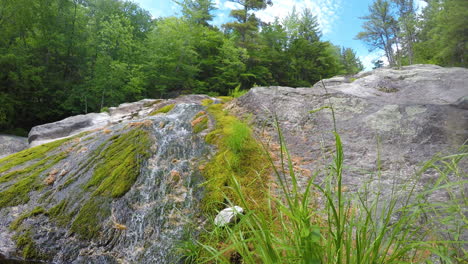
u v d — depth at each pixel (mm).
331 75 30672
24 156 5023
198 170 3750
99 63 19625
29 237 3025
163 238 2879
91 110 20562
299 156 4008
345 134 4406
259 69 26875
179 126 4906
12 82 16859
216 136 4402
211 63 24562
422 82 5848
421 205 1358
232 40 26578
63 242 2959
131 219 3127
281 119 4820
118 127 5164
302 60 29078
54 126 7777
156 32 23031
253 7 31141
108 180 3629
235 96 6902
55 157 4598
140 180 3619
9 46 17609
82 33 20328
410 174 3330
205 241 2715
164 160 3992
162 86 21531
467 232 1712
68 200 3465
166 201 3309
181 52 22516
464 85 5258
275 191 3193
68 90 19547
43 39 18578
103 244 2910
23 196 3664
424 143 3879
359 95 5570
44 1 18297
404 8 21688
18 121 18312
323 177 3430
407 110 4562
